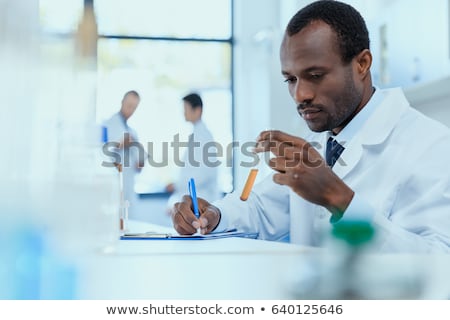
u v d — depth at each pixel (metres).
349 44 1.07
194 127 3.82
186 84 4.32
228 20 4.57
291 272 0.34
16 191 0.30
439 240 0.80
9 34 0.30
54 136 0.31
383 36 2.23
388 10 2.20
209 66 4.43
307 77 1.07
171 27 4.34
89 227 0.33
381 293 0.32
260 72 3.76
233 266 0.38
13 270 0.29
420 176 0.97
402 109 1.13
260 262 0.38
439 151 1.00
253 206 1.29
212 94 4.44
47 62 0.31
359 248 0.32
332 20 1.07
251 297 0.34
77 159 0.32
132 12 4.24
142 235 0.96
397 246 0.65
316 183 0.71
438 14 1.84
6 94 0.30
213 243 0.76
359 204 0.65
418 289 0.32
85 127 0.33
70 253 0.31
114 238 0.47
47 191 0.30
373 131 1.11
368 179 1.06
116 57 4.13
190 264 0.40
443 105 2.06
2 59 0.30
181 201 1.16
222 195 1.79
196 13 4.39
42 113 0.31
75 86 0.32
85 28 0.32
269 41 3.62
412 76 2.03
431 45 1.89
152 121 3.89
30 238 0.30
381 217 0.67
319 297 0.32
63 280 0.31
